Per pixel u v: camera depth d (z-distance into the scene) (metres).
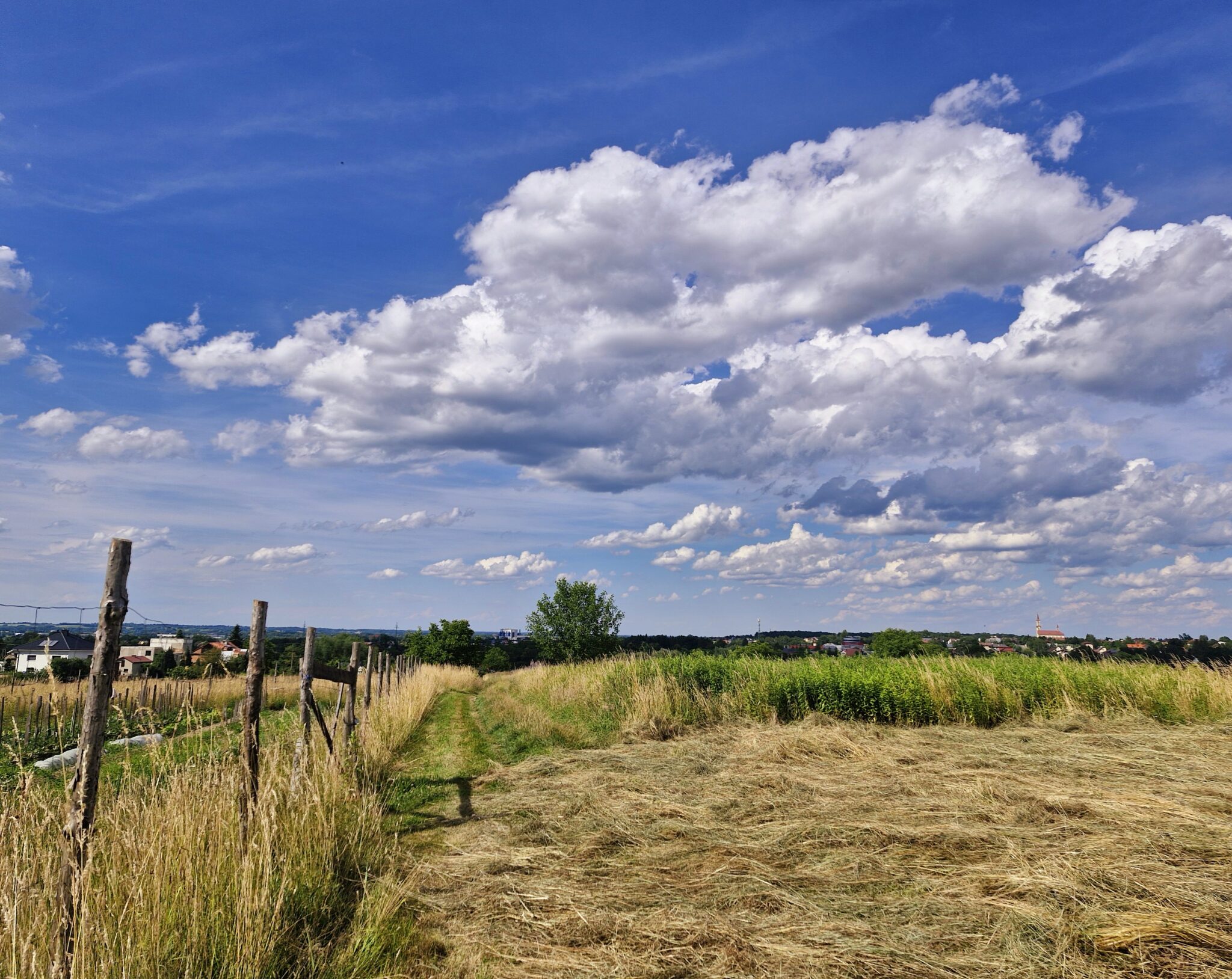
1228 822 6.28
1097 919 4.48
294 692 21.94
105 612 3.48
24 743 9.38
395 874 5.83
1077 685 14.53
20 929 3.31
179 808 4.54
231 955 3.91
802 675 14.66
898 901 5.01
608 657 22.00
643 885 5.57
